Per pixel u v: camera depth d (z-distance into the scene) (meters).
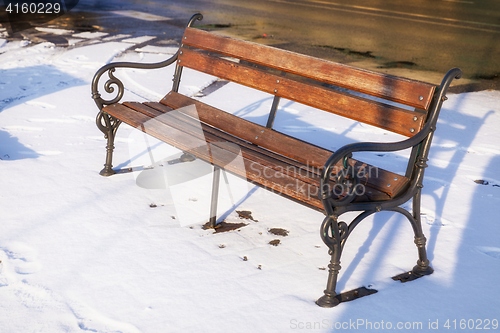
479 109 7.01
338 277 3.47
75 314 3.05
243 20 12.84
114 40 10.02
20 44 9.62
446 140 5.93
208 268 3.50
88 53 8.97
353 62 9.52
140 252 3.65
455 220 4.22
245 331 2.96
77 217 4.04
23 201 4.22
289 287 3.35
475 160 5.40
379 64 9.46
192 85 7.47
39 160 4.94
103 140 5.52
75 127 5.86
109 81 4.60
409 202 4.55
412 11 15.88
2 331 2.91
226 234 3.92
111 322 2.99
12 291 3.23
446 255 3.75
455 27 13.39
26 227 3.88
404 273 3.54
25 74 7.80
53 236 3.79
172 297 3.21
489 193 4.70
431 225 4.15
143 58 8.70
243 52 4.48
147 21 12.07
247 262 3.59
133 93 7.07
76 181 4.58
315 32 11.93
